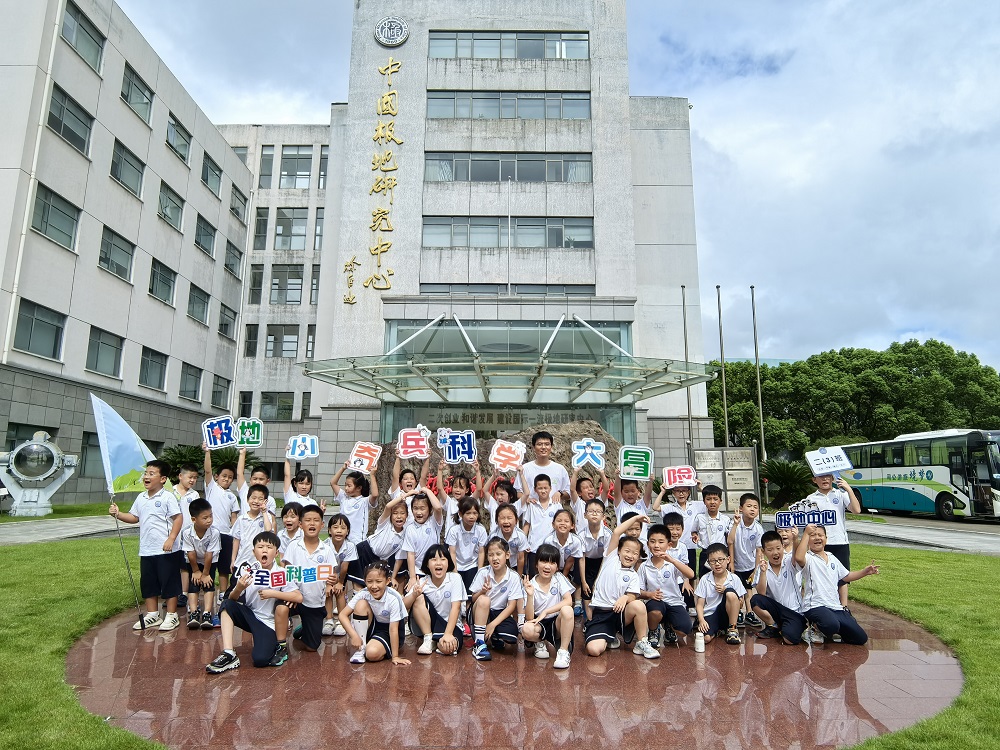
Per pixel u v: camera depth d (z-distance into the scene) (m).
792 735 3.79
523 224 22.08
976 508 18.97
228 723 3.91
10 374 16.89
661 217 23.02
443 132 22.48
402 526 6.40
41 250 18.02
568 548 6.30
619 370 14.77
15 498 16.64
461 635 5.70
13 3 18.09
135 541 11.51
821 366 34.00
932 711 4.16
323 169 33.22
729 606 5.81
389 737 3.74
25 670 4.59
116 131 21.38
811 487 18.31
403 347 17.38
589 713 4.12
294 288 32.50
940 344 33.12
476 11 23.30
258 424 7.29
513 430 17.38
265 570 5.01
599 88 22.89
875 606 7.12
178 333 25.50
